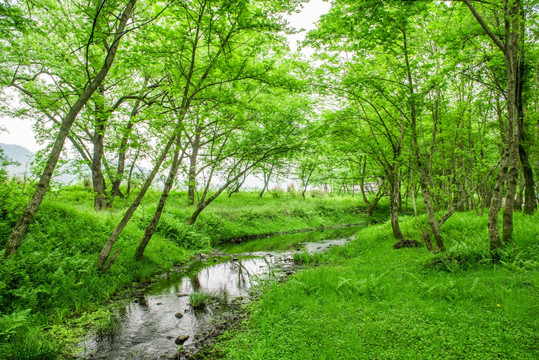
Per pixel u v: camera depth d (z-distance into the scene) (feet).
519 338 11.70
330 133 40.86
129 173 48.08
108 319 19.21
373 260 28.48
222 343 15.39
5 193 28.45
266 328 15.75
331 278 22.06
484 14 26.43
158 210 31.42
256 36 30.86
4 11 22.08
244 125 48.08
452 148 34.22
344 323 14.82
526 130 33.94
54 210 32.58
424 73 26.61
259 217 70.74
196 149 66.80
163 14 26.66
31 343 14.42
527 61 29.17
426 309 15.07
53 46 37.83
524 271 18.58
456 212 46.52
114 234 26.71
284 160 64.34
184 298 23.35
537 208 35.09
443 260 22.85
